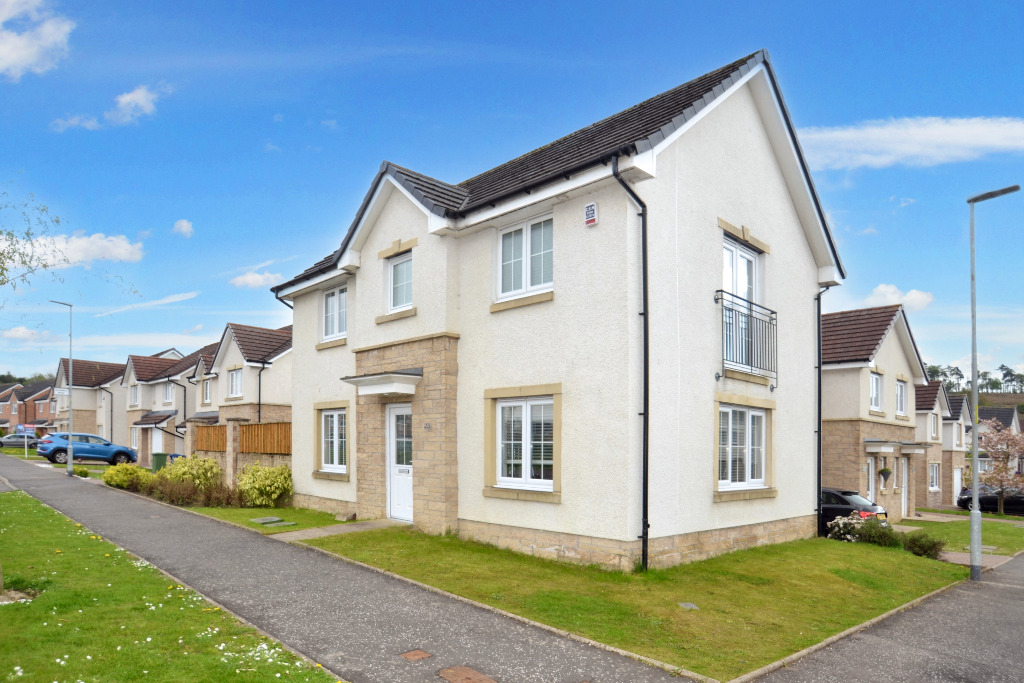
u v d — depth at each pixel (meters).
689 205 10.42
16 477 23.56
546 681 5.60
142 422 37.56
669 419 9.62
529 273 10.64
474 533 10.89
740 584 9.05
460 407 11.34
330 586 8.26
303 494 15.49
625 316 9.12
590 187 9.49
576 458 9.55
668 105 11.26
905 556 12.42
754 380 11.69
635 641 6.64
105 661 5.56
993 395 124.00
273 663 5.68
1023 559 14.45
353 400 14.09
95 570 8.59
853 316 21.45
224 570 8.94
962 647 7.38
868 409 20.23
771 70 12.10
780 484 12.41
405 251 12.53
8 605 6.92
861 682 6.09
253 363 26.45
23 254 8.28
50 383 74.81
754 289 12.36
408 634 6.62
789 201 13.30
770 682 5.93
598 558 9.20
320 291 15.62
